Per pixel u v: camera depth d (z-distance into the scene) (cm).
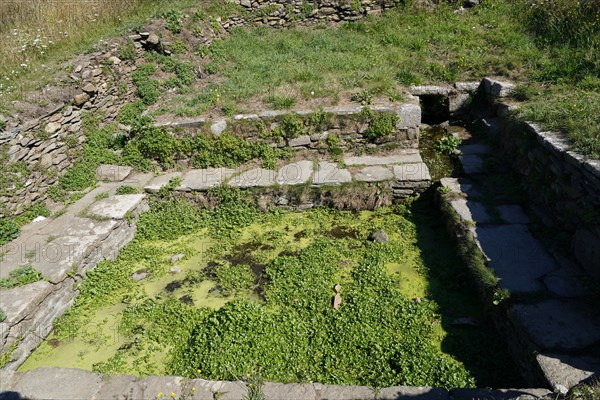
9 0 867
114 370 388
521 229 485
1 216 521
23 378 348
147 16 834
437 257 501
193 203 600
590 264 415
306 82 711
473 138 690
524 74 711
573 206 454
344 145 649
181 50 800
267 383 333
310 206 597
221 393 323
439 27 888
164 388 331
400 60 791
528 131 548
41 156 578
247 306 422
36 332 418
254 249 534
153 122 635
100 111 684
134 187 602
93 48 704
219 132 629
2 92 589
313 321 417
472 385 350
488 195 548
